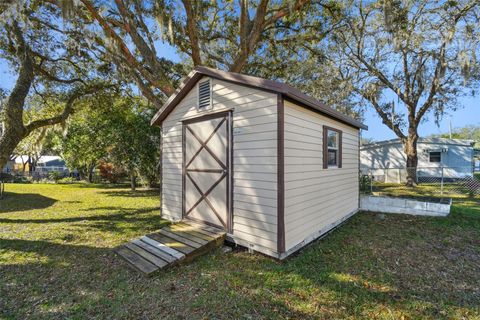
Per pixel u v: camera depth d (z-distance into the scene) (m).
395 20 8.50
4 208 7.50
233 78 3.93
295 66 10.30
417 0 9.45
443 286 2.91
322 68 11.65
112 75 9.00
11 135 6.20
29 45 7.41
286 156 3.60
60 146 13.92
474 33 9.02
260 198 3.71
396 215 6.55
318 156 4.63
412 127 12.80
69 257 3.74
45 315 2.36
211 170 4.57
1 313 2.38
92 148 11.44
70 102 8.45
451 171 14.72
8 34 6.60
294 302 2.56
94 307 2.48
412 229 5.20
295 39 9.23
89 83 9.22
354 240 4.50
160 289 2.82
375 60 11.77
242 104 3.97
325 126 4.91
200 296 2.66
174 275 3.16
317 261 3.56
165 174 5.90
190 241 3.91
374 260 3.62
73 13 5.22
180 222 5.00
